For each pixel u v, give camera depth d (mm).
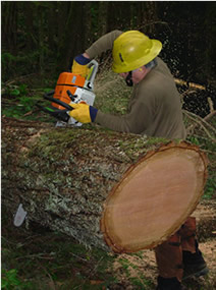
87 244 2643
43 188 2725
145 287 2908
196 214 3965
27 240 3273
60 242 3240
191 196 2623
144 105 2484
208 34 7309
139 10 6824
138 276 3031
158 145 2303
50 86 7609
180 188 2527
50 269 2947
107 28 7203
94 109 2678
